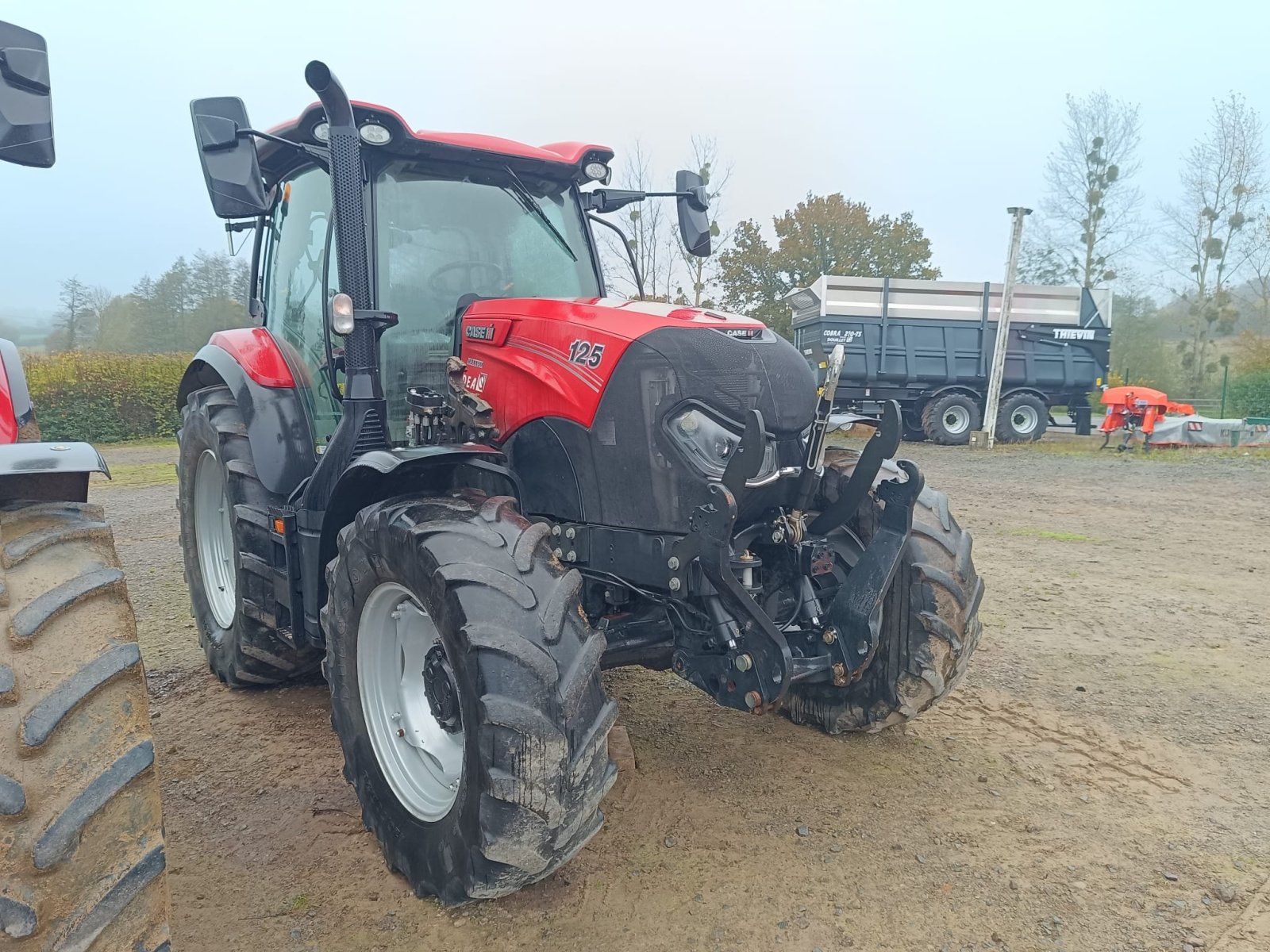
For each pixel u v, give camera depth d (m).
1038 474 11.80
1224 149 33.34
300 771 3.24
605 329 2.73
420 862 2.42
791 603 2.86
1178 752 3.39
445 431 3.05
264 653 3.65
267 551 3.53
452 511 2.43
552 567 2.35
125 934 1.62
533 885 2.53
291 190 3.88
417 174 3.40
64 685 1.64
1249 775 3.21
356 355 3.00
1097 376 17.30
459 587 2.20
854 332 16.39
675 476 2.58
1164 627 4.96
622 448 2.67
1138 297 37.62
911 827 2.85
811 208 33.84
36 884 1.53
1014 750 3.41
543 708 2.12
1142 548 7.04
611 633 2.87
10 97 2.04
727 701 2.62
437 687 2.45
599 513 2.76
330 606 2.74
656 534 2.64
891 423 2.66
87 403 17.58
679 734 3.55
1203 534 7.64
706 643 2.71
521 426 2.93
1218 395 33.69
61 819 1.54
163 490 10.44
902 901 2.46
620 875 2.58
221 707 3.86
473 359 3.13
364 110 3.12
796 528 2.74
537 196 3.71
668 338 2.62
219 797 3.04
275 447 3.44
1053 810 2.96
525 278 3.60
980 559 6.65
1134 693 3.98
